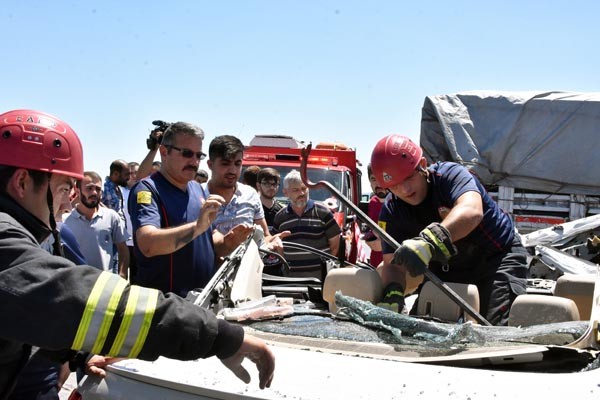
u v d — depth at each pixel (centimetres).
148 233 368
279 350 227
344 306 278
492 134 1252
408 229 377
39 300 162
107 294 165
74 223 569
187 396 204
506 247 370
